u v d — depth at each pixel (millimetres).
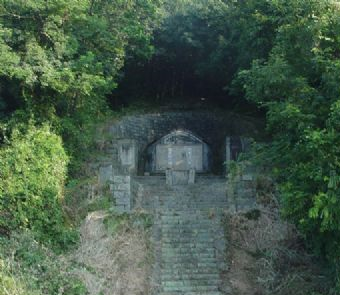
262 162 17516
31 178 15344
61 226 15578
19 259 13750
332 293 13383
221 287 14789
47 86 17578
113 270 14781
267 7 19625
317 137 11977
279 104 14273
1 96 18516
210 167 25047
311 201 12773
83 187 17578
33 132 16984
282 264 15367
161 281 14898
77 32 19672
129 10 22594
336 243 12930
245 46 21156
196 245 16141
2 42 16531
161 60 27938
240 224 16703
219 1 25406
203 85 29375
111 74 21297
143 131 26312
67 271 13992
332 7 14562
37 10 17344
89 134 20422
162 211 17469
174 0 26469
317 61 13812
